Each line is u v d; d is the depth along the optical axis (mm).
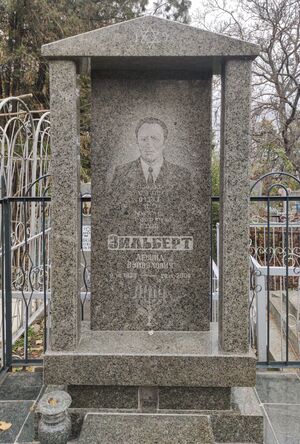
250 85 2385
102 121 2732
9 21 11102
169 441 2240
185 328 2803
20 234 5223
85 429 2287
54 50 2355
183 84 2707
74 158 2451
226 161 2416
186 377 2412
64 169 2443
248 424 2383
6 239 3305
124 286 2799
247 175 2414
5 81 11289
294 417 2664
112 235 2781
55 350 2488
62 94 2412
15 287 5113
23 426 2574
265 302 3795
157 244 2777
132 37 2365
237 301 2461
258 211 8203
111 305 2809
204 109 2711
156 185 2758
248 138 2400
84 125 12047
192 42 2357
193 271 2781
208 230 2758
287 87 11562
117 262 2793
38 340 4629
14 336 4531
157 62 2531
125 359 2414
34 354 4203
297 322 4199
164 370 2412
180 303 2795
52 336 2498
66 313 2490
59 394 2229
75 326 2500
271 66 11453
